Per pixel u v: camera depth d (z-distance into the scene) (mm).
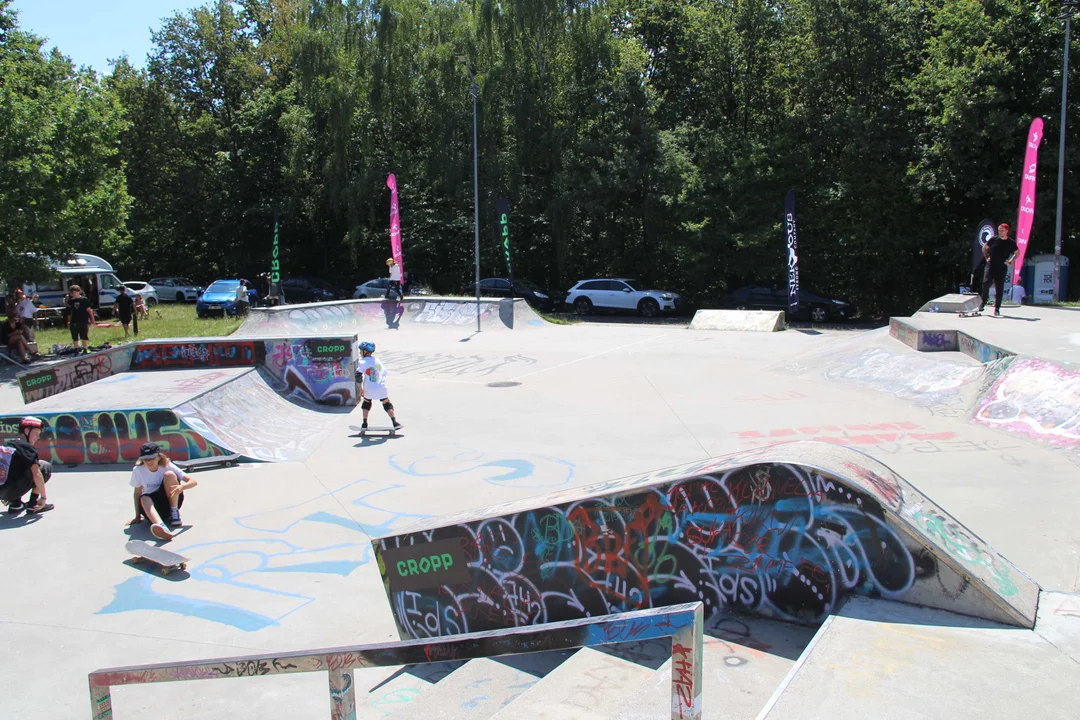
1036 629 3049
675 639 1963
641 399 11742
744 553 3801
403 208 35219
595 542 4242
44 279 18453
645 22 32250
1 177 16438
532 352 16953
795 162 28359
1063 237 25062
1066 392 8359
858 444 8438
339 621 5375
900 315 28766
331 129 33438
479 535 4645
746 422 9961
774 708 2455
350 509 7543
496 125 31797
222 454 9297
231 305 29031
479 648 2234
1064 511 5809
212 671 2613
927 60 25422
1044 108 23047
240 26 43281
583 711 2953
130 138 40125
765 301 27812
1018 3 22906
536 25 29891
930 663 2758
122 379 11789
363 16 32438
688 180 28547
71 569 6309
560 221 30594
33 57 19750
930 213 26969
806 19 27703
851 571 3482
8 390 14492
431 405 12047
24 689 4551
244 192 37562
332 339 12156
